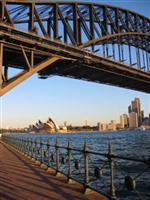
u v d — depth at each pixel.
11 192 9.93
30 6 40.31
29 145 23.61
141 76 62.34
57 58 41.38
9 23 35.81
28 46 37.38
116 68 53.56
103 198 8.95
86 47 48.41
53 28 44.44
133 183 7.12
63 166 25.12
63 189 10.30
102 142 91.12
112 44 59.50
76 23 48.00
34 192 9.87
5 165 17.66
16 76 36.06
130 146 65.50
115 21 60.72
